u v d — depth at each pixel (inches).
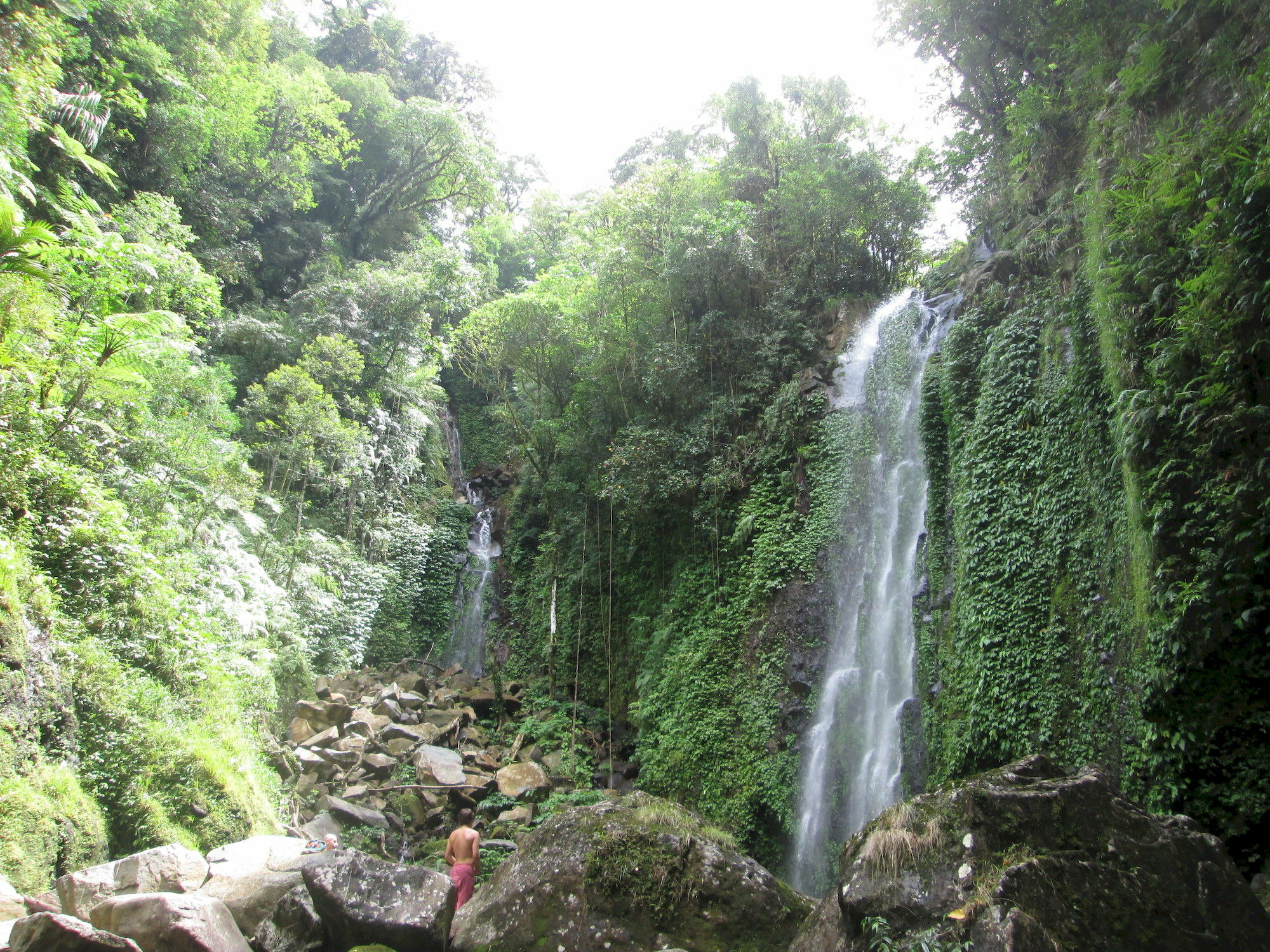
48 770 253.4
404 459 885.8
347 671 637.9
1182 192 278.5
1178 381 272.5
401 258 1098.7
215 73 850.8
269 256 1029.8
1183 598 260.2
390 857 418.9
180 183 816.9
